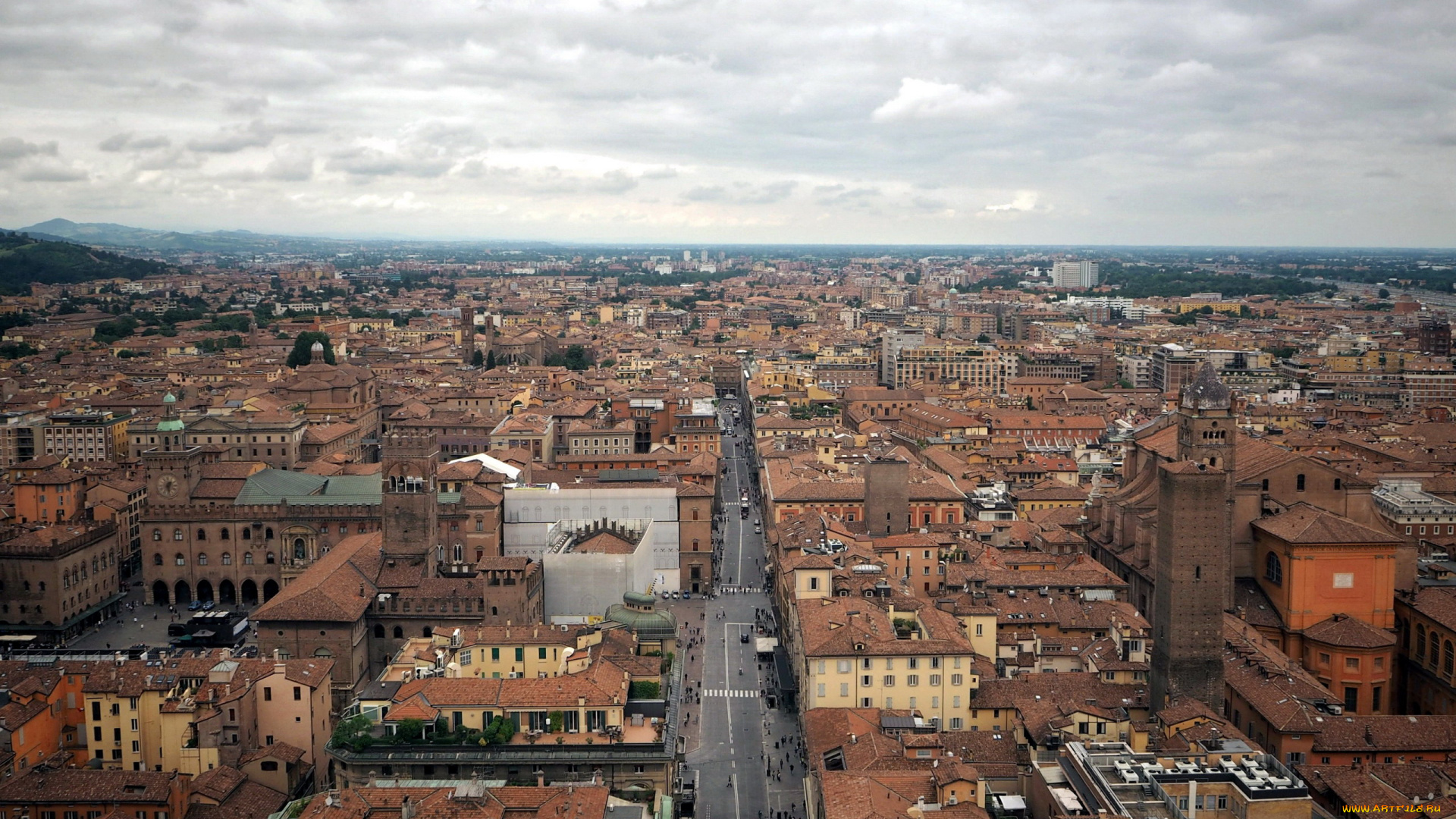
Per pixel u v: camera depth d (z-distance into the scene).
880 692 199.38
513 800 150.38
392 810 146.38
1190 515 194.88
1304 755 183.12
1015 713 198.12
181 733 186.62
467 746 177.25
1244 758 161.25
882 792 152.00
